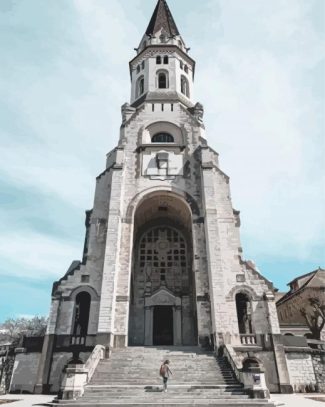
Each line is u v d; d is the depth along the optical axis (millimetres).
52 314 25062
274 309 24922
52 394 21797
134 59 46031
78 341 24031
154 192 30844
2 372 26000
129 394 15266
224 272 26875
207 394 15164
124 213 29438
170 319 30156
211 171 30859
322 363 23672
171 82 41281
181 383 16984
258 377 15344
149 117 36469
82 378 15695
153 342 29031
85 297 27172
